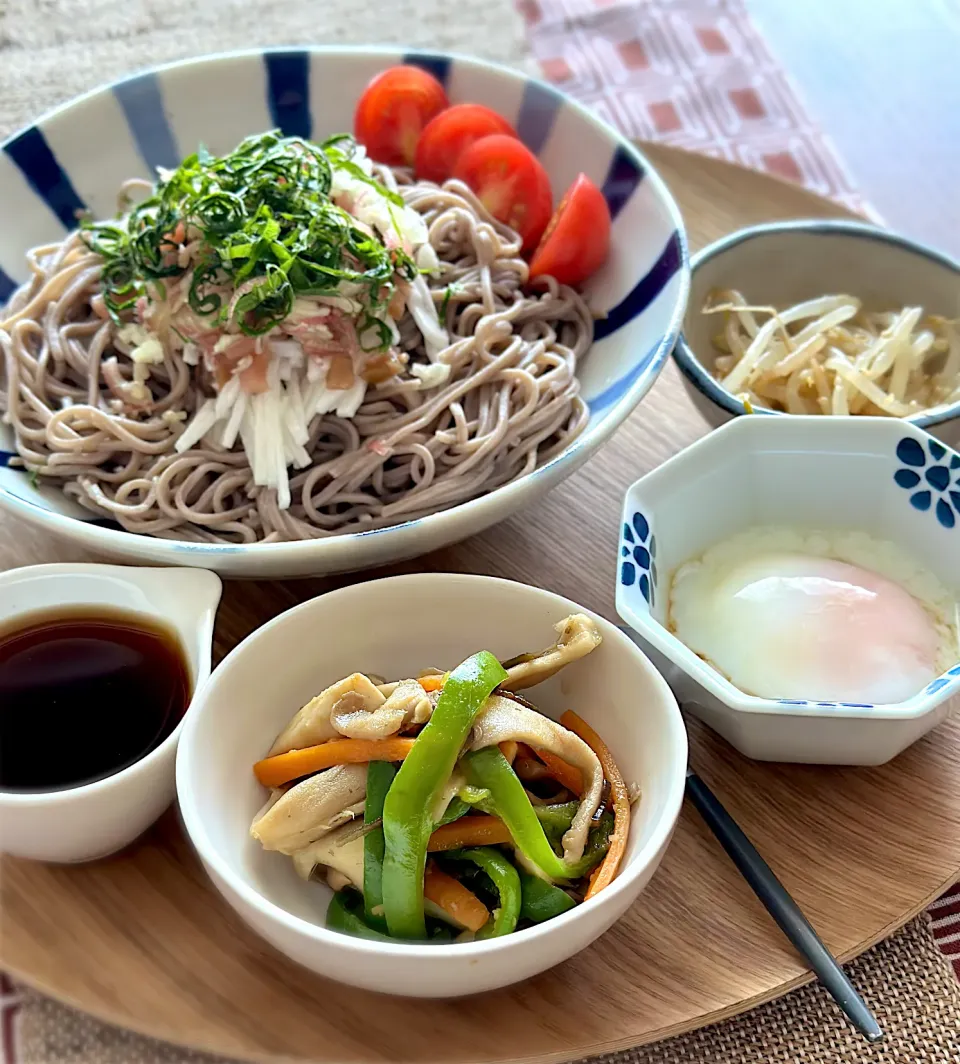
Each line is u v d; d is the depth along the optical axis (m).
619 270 0.32
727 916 0.21
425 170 0.35
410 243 0.29
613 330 0.31
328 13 0.47
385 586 0.22
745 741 0.23
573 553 0.28
